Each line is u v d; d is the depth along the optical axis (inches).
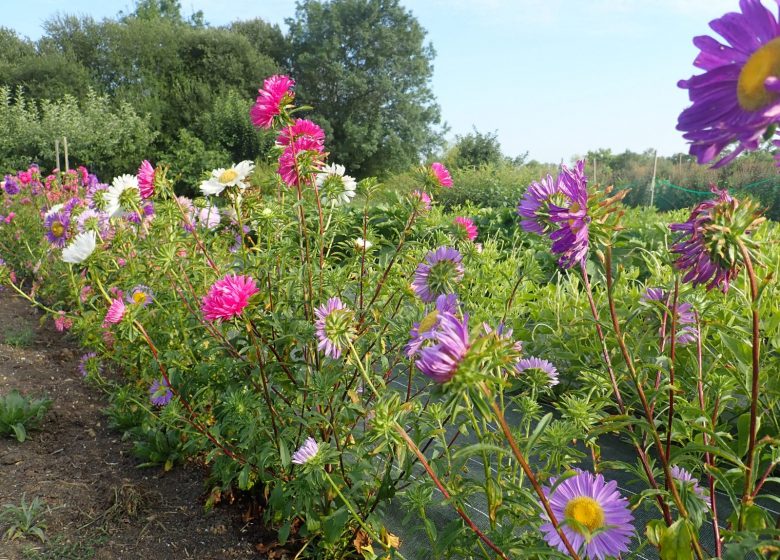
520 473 74.4
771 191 543.8
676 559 51.1
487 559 62.3
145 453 122.3
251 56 1311.5
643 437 76.3
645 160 880.9
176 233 107.9
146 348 109.8
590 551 49.3
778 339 95.5
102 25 1266.0
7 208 295.3
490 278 131.8
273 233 102.0
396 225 105.5
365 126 1346.0
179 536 99.3
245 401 88.3
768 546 41.6
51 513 105.0
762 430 95.7
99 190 140.9
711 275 46.6
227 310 80.6
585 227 46.5
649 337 68.4
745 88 28.4
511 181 716.0
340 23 1392.7
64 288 199.2
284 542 89.2
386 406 58.7
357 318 97.1
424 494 70.3
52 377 167.2
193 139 1028.5
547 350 144.3
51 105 903.1
